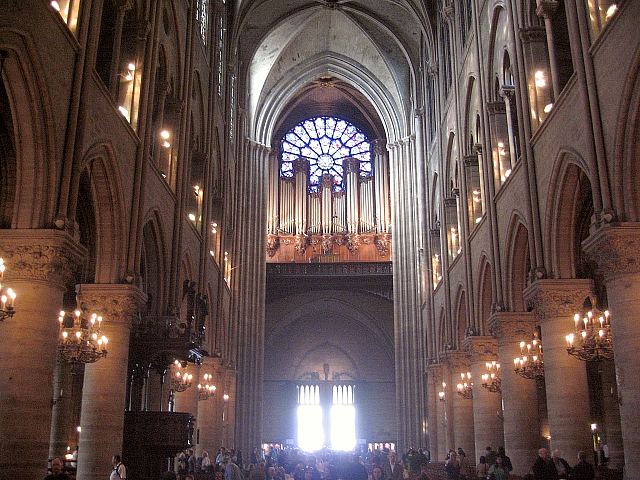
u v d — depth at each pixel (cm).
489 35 2327
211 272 2852
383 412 4916
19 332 1199
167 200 2086
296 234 4922
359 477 1655
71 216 1303
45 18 1205
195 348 2045
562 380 1680
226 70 3319
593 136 1442
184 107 2277
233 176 3638
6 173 1385
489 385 2355
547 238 1770
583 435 1650
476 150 2597
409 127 4212
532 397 2058
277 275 4669
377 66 4353
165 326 1989
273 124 4409
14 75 1173
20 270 1220
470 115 2688
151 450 1784
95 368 1605
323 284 4678
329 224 4953
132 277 1659
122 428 1622
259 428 3875
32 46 1150
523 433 2028
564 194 1694
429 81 3769
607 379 2311
